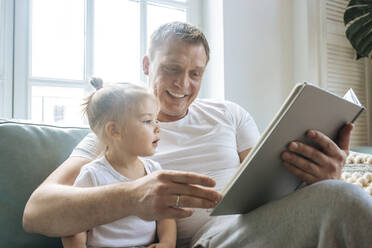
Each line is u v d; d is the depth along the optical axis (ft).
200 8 6.25
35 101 4.96
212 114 3.42
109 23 5.50
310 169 1.90
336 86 6.63
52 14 5.08
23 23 4.83
